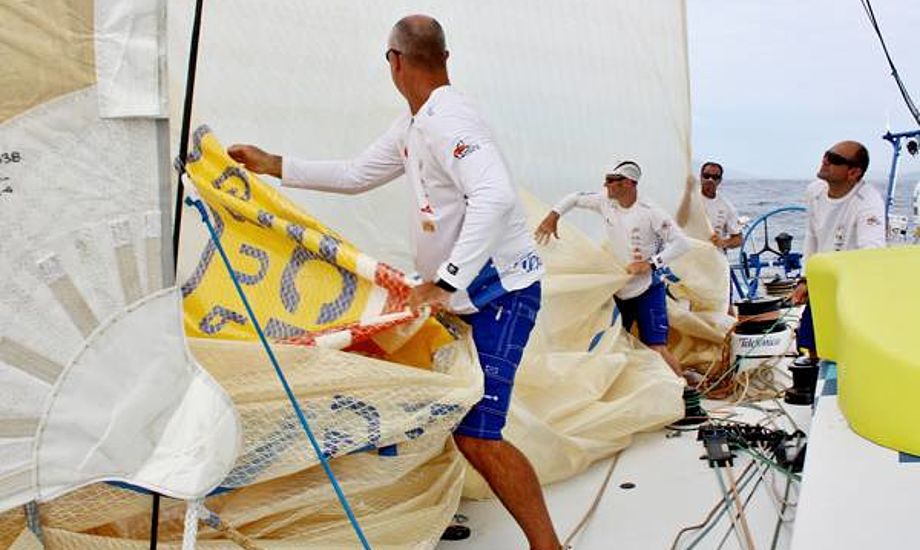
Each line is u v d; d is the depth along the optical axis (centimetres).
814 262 296
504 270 258
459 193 254
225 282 252
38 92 155
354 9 381
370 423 234
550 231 405
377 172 284
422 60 250
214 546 221
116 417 165
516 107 463
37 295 159
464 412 244
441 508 269
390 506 261
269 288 252
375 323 245
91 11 155
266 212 256
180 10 332
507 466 257
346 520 247
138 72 158
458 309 256
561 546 267
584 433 353
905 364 214
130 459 168
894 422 216
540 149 471
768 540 281
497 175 239
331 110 378
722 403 443
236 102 352
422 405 238
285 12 362
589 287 396
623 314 446
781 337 458
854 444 224
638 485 335
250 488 234
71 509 203
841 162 437
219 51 346
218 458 170
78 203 159
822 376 286
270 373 223
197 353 216
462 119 243
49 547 201
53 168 157
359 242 378
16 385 160
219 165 261
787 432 371
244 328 247
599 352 389
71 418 163
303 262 256
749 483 325
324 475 242
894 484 200
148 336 166
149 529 218
